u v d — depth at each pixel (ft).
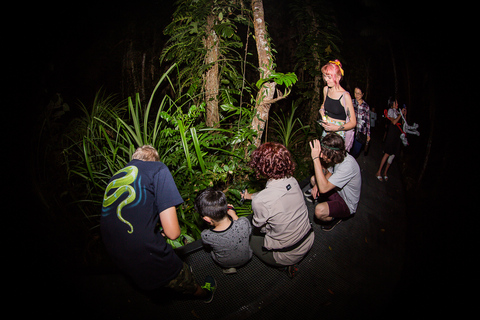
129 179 4.63
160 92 16.30
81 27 14.55
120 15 15.31
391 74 16.42
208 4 10.03
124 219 4.44
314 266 7.38
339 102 8.49
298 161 12.28
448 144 11.73
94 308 6.50
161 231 5.63
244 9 10.37
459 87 11.59
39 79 11.78
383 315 6.14
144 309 6.42
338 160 6.89
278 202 5.57
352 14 17.04
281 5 17.16
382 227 8.96
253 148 10.05
